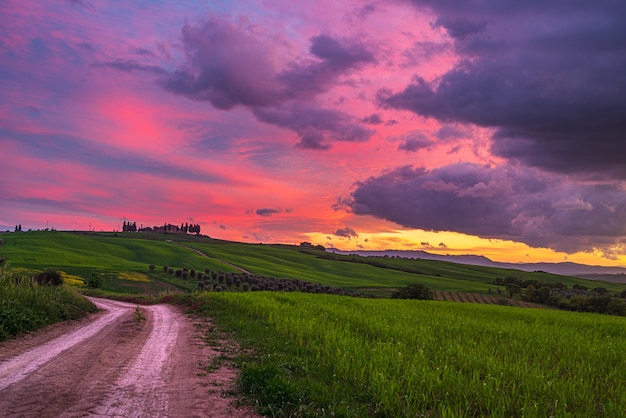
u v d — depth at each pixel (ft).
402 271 650.43
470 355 39.01
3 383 26.61
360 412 24.70
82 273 322.96
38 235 581.94
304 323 58.18
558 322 89.97
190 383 29.86
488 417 24.89
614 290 597.93
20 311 53.21
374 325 59.57
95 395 25.25
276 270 516.73
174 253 545.03
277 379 28.17
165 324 67.46
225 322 67.97
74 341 45.52
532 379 31.32
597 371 39.47
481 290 470.39
